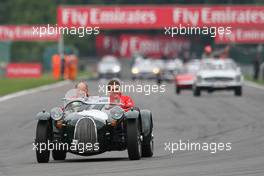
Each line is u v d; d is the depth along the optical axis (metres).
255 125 78.94
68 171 44.00
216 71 138.38
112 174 42.31
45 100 121.38
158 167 45.50
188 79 145.88
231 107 107.38
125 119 50.34
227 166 45.62
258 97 133.50
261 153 53.28
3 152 56.88
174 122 83.56
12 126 78.75
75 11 184.75
